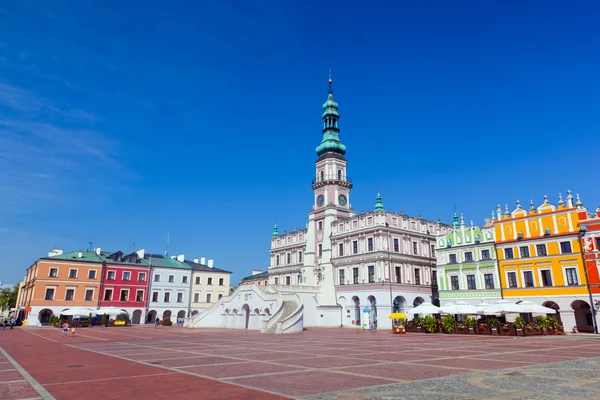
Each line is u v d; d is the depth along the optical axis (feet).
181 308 320.91
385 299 215.10
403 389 47.14
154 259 330.54
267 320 189.67
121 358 81.97
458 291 200.75
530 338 133.08
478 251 196.85
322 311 239.50
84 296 283.38
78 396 45.06
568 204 170.71
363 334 166.71
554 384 49.47
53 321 260.21
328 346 107.86
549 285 170.30
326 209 265.95
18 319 306.14
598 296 155.84
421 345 109.09
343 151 286.87
